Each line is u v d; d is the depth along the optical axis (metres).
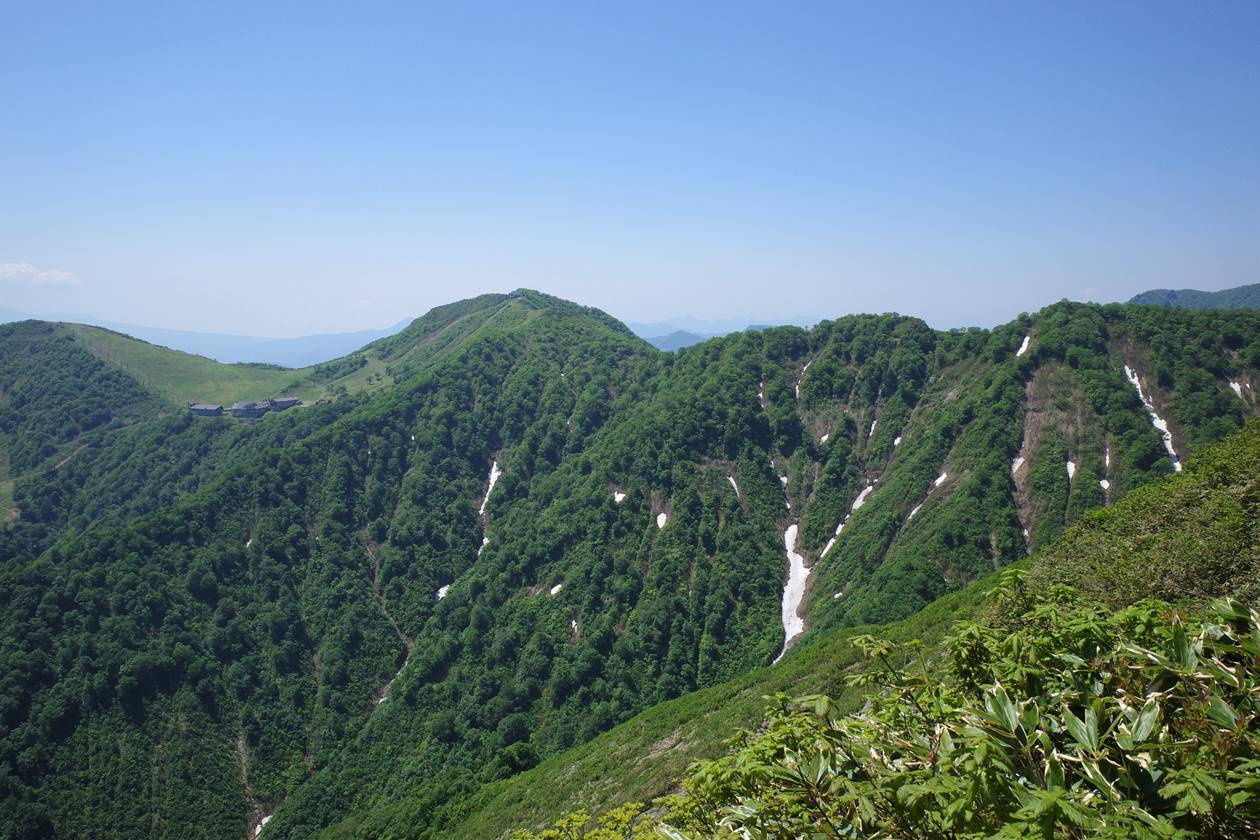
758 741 6.59
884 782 5.67
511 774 68.00
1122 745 5.28
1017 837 4.45
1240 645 5.89
